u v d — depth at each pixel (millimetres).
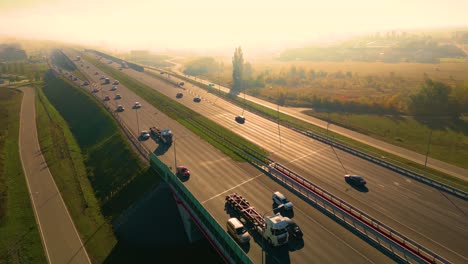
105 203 70312
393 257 40812
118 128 99750
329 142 86250
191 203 52312
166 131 86750
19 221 65562
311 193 55906
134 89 158125
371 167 70625
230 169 68250
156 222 61406
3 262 54906
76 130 118375
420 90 135250
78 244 58938
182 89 162375
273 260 40375
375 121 120688
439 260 38469
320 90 184000
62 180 82375
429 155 84500
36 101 163625
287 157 76438
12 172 87062
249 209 49656
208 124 103438
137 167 74438
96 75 198250
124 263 54719
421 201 55812
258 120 110375
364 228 46625
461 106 127312
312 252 41875
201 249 57094
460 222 49375
